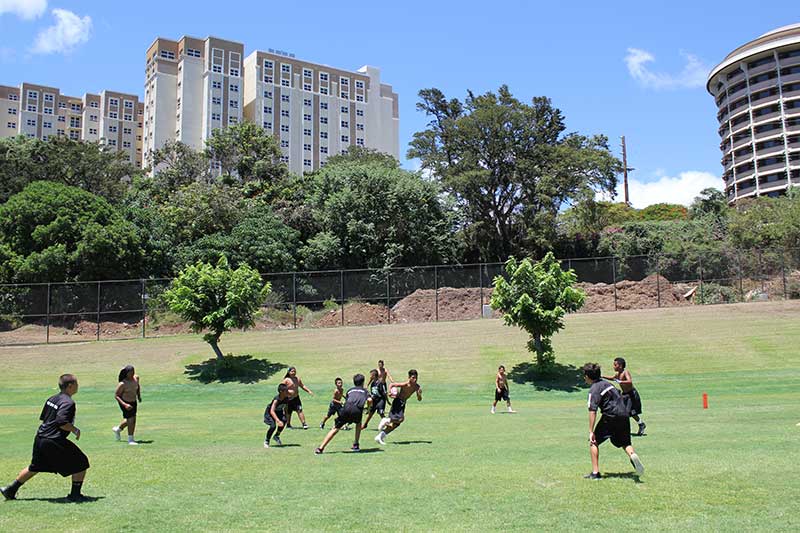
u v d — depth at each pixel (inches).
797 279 1814.7
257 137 2908.5
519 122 2657.5
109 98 5556.1
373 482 349.1
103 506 296.5
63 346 1455.5
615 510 278.2
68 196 1875.0
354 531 255.0
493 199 2763.3
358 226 2186.3
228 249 1980.8
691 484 322.3
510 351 1288.1
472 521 266.4
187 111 4525.1
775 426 541.3
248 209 2279.8
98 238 1760.6
